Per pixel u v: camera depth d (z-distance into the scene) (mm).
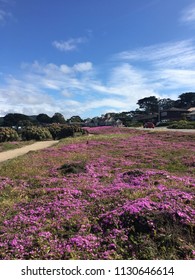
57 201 10211
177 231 7297
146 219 7746
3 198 11523
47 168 17281
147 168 17047
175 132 44188
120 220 8070
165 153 22922
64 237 7652
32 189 12625
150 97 160250
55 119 127500
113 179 13891
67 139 36844
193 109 121312
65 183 13102
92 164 18219
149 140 34906
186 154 21938
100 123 138125
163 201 8930
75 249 6969
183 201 8945
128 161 19531
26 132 41062
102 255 6727
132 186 11789
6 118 121438
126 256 6789
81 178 14070
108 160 19875
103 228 8016
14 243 7207
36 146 32719
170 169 16688
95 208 9445
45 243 7207
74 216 8750
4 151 28234
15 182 13922
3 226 8422
